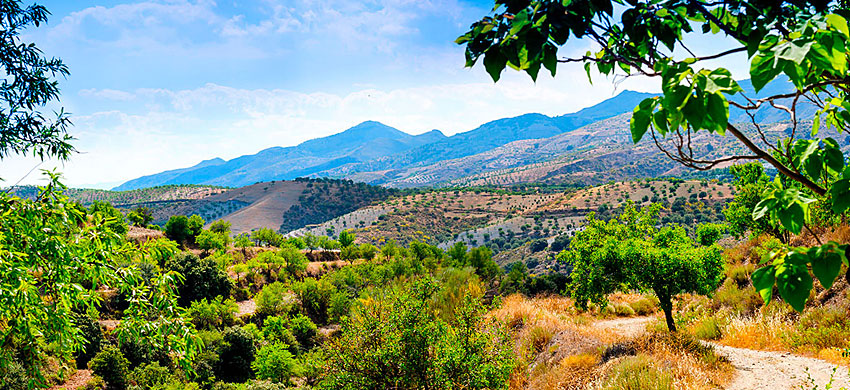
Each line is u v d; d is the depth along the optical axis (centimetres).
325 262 6134
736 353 931
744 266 1700
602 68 150
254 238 7238
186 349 596
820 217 1040
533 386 933
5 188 483
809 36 108
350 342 778
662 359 840
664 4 133
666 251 1241
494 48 129
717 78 109
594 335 1074
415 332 750
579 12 126
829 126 157
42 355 570
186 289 3509
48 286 518
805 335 951
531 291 3075
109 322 2448
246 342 2608
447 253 6788
